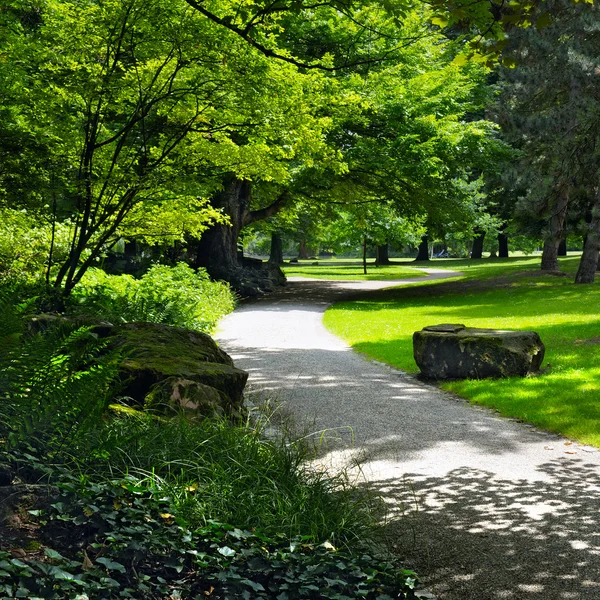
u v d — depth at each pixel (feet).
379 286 134.10
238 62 37.76
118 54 40.29
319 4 22.35
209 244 109.29
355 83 91.35
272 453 19.57
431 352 40.83
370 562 14.75
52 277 53.52
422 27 88.12
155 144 47.98
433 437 27.71
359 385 38.73
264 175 46.06
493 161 107.86
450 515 18.99
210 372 25.25
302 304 97.25
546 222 130.21
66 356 15.06
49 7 40.24
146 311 49.60
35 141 38.55
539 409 32.12
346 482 19.62
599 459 24.75
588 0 20.70
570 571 15.51
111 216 47.93
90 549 12.29
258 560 13.35
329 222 168.04
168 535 13.35
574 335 58.34
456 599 14.32
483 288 115.75
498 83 126.82
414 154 95.96
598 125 100.58
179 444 18.40
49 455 14.78
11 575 10.47
